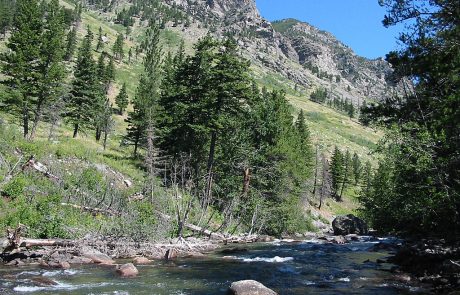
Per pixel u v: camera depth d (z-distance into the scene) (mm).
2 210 21156
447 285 13898
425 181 16516
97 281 14602
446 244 20172
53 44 46469
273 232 40719
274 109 46406
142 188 31719
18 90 43719
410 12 17703
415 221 20656
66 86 55375
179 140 42656
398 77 20500
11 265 16641
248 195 39688
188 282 15031
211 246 26109
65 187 27219
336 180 99125
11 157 28531
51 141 40188
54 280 14375
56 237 20047
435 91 18594
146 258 19391
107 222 22531
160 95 59562
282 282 15445
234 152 42375
